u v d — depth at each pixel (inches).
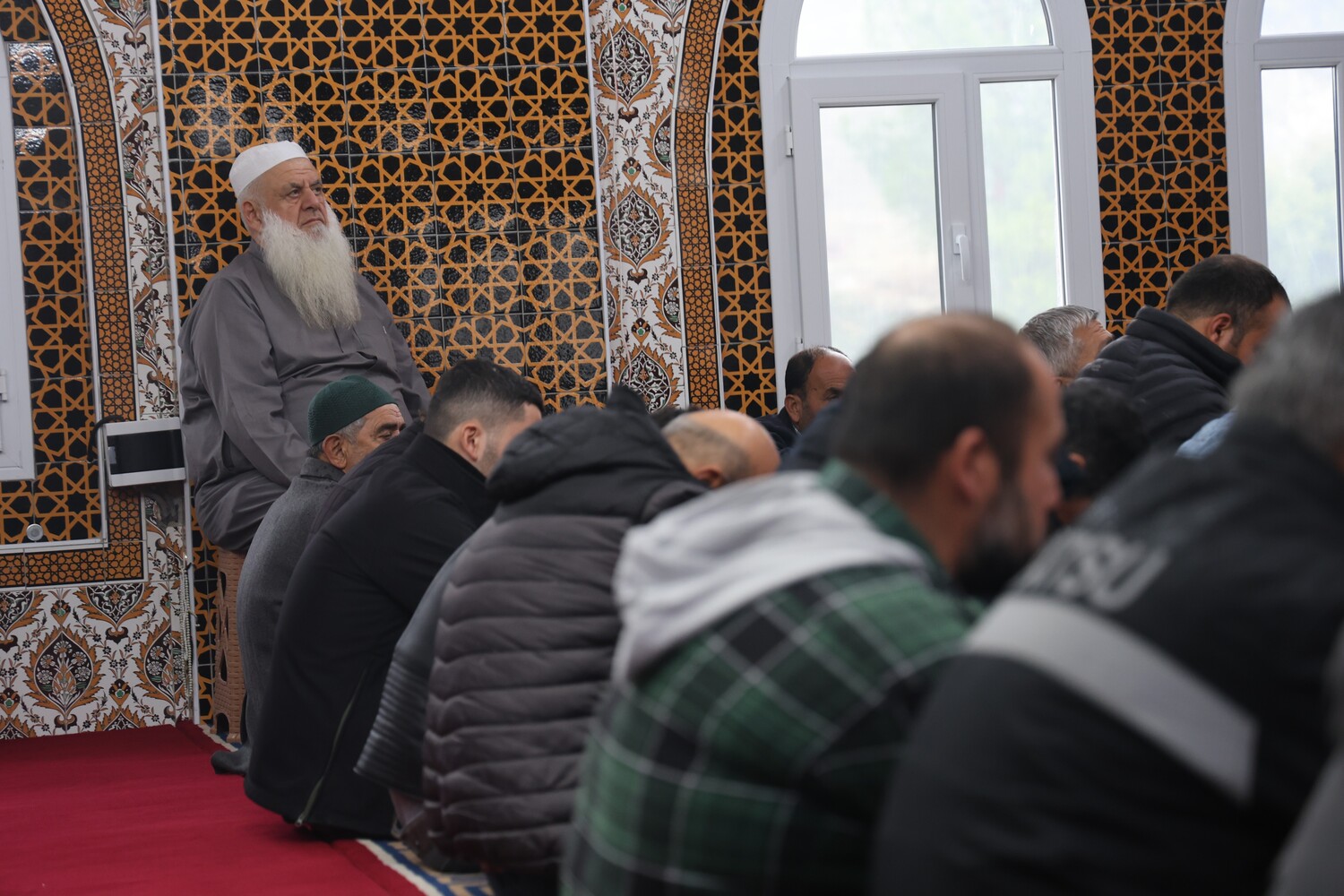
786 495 60.1
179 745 237.5
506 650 94.3
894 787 50.1
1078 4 271.7
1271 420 48.9
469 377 149.3
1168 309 154.2
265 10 247.6
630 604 61.9
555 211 254.7
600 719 65.4
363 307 244.1
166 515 255.1
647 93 262.2
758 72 265.6
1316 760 44.4
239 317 233.8
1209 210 273.6
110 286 251.9
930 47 271.4
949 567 61.5
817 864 55.7
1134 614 46.3
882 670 54.5
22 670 250.7
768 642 56.1
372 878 142.3
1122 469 94.0
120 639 253.9
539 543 95.7
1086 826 45.7
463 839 95.2
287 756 157.6
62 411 252.4
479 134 253.0
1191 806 45.3
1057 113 271.9
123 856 157.2
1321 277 277.9
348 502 156.6
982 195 271.1
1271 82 277.1
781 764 55.2
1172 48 273.1
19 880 147.9
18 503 251.0
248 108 247.0
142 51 252.4
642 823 58.6
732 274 264.8
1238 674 44.8
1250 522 46.8
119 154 251.6
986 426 58.2
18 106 250.7
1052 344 192.9
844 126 269.6
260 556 186.7
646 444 98.5
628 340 261.3
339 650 155.6
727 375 264.2
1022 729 46.6
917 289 271.9
